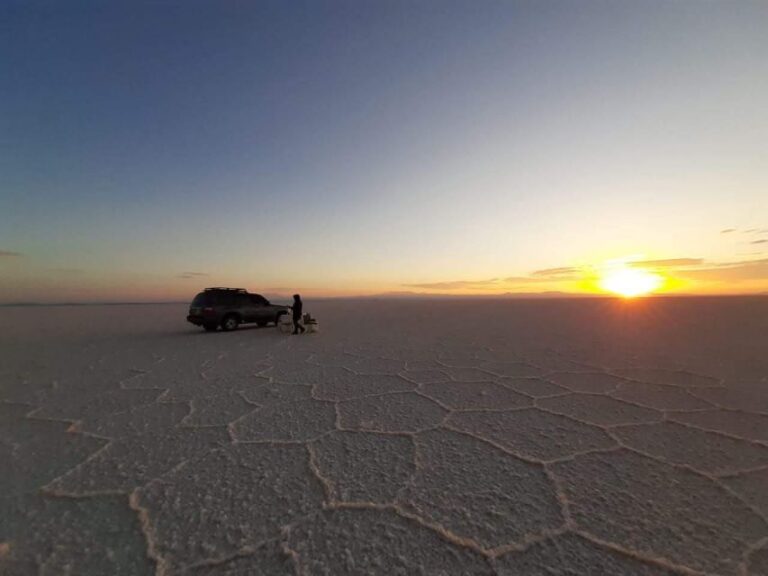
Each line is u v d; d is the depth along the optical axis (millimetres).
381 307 48438
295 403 5625
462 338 13180
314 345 11719
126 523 2721
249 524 2693
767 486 3105
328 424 4730
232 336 14336
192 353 10273
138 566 2281
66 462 3719
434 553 2361
